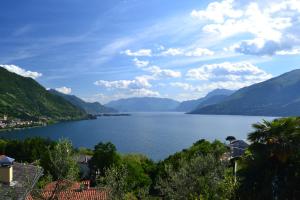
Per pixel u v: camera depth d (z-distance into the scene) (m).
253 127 26.39
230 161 37.72
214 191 30.95
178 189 32.72
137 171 76.00
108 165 79.75
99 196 35.44
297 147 24.33
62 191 20.83
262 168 24.97
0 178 25.52
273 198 24.22
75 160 21.31
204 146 77.00
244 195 25.52
